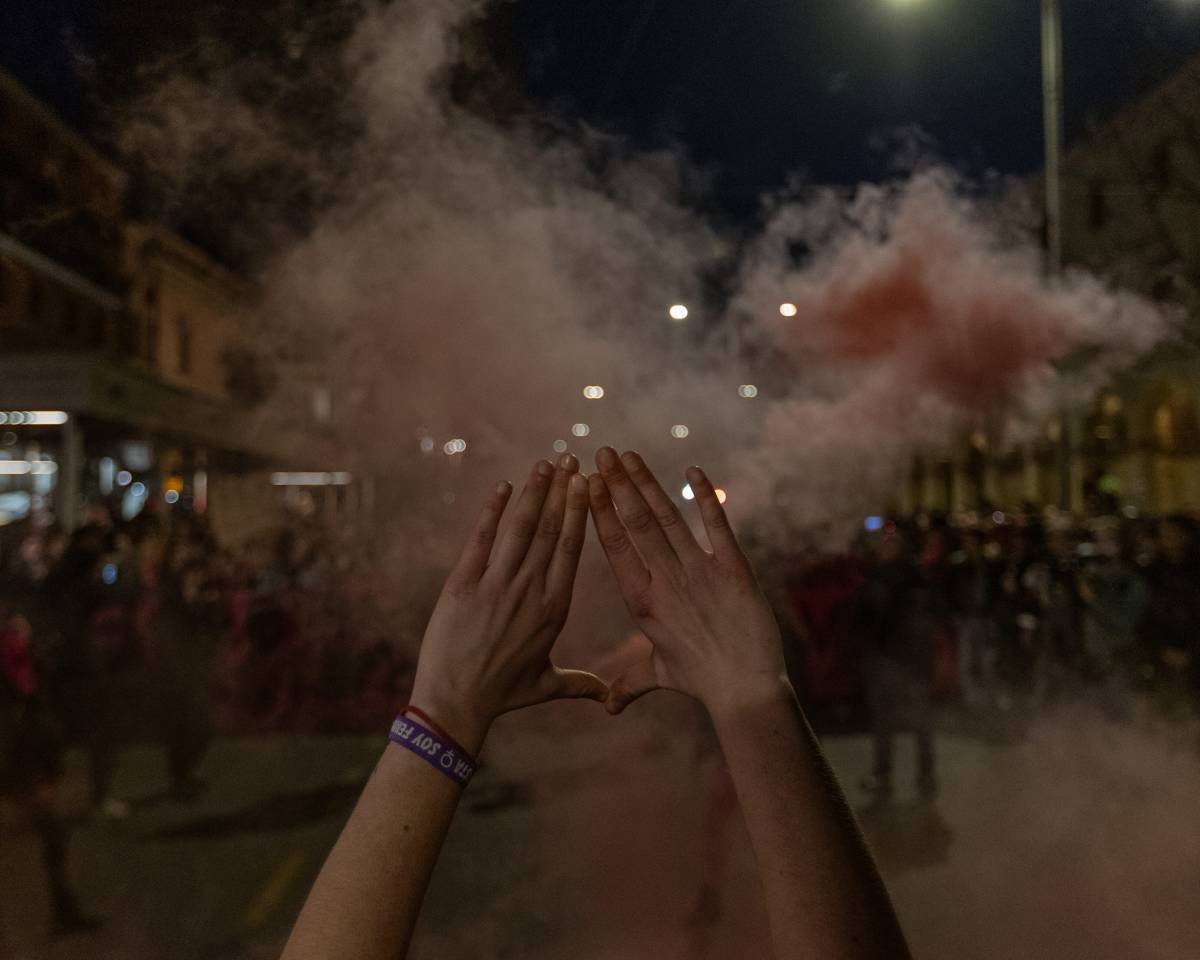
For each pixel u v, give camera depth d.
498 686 0.81
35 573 9.95
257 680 9.86
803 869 0.73
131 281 20.69
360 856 0.75
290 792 7.32
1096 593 9.16
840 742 8.77
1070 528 11.09
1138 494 16.89
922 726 7.13
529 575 0.82
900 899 5.13
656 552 0.83
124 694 8.12
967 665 10.98
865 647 7.60
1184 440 16.36
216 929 4.75
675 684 0.82
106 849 5.97
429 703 0.79
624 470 0.83
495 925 4.80
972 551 11.52
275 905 5.03
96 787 6.76
